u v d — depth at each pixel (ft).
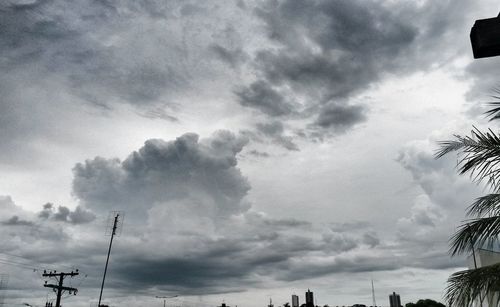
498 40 9.57
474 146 24.70
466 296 23.66
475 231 23.58
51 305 164.66
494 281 22.86
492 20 9.66
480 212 24.13
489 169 23.97
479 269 23.91
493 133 23.93
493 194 23.98
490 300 23.89
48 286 142.31
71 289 146.82
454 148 25.48
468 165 24.50
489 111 23.79
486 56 10.07
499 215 23.53
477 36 9.77
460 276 24.52
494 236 23.00
